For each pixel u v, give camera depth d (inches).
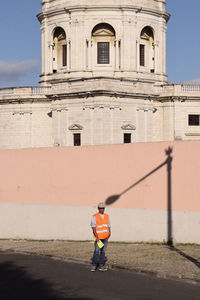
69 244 1212.5
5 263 985.5
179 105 2689.5
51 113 2716.5
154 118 2719.0
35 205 1357.0
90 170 1247.5
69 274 856.9
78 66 2743.6
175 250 1031.0
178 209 1103.6
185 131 2706.7
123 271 878.4
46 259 1032.2
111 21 2726.4
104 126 2401.6
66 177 1294.3
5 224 1419.8
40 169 1349.7
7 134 2805.1
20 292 731.4
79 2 2721.5
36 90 2743.6
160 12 2844.5
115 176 1200.8
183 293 715.4
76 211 1273.4
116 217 1194.0
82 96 2452.0
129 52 2738.7
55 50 2908.5
